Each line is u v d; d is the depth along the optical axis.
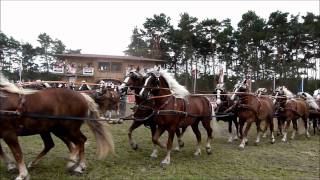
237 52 49.34
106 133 8.62
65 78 41.91
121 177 8.22
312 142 15.25
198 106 10.98
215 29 48.69
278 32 47.41
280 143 14.57
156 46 53.00
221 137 15.37
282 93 15.68
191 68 52.31
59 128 8.17
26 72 57.31
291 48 49.22
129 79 10.02
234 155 11.52
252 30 47.78
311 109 17.47
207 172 9.16
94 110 8.56
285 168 10.09
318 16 50.25
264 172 9.50
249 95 13.09
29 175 7.66
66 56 42.25
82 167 8.30
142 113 10.01
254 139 15.35
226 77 49.16
